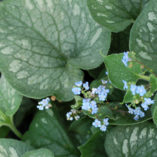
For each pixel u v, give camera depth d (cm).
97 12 44
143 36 42
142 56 42
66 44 45
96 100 41
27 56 44
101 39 44
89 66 44
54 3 44
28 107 51
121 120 42
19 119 51
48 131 47
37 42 44
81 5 44
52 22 44
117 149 43
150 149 42
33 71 44
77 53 45
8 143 44
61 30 45
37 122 48
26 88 43
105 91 41
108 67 40
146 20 42
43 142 47
